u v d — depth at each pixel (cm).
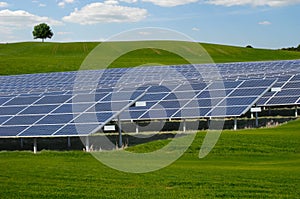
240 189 1530
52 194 1519
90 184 1644
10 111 2831
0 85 5478
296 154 2214
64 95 3011
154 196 1477
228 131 2858
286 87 3762
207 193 1496
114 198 1465
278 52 13325
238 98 3114
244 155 2234
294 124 3127
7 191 1562
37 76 6375
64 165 2022
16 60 10769
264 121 3422
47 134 2422
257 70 5541
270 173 1764
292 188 1527
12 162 2128
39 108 2803
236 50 13188
